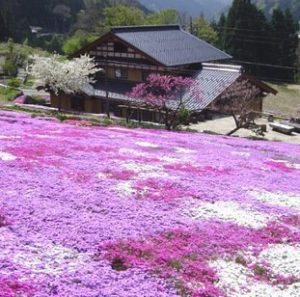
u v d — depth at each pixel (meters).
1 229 11.94
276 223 15.27
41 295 9.03
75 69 61.31
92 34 123.31
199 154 24.52
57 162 19.02
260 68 102.56
